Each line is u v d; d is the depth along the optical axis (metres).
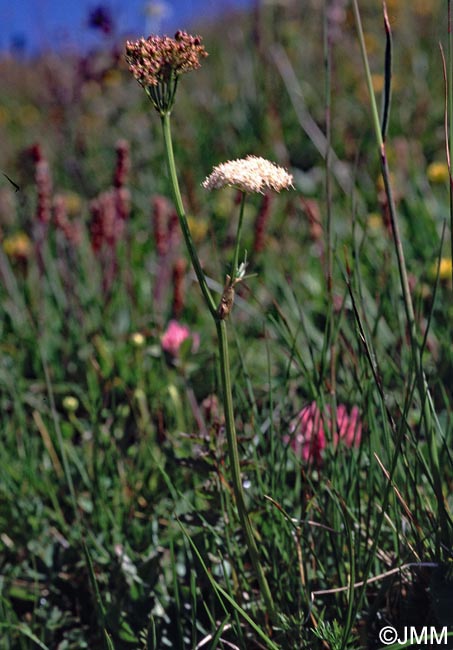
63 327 1.51
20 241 1.76
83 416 1.37
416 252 1.62
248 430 1.13
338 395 1.12
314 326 1.45
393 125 2.36
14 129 3.14
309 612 0.95
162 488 1.15
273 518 1.00
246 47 3.06
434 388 1.18
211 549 1.02
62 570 1.10
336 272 1.56
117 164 1.47
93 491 1.12
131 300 1.54
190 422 1.21
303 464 1.05
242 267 0.90
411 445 1.01
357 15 0.94
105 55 2.40
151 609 1.02
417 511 0.98
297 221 1.89
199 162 2.43
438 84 2.67
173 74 0.89
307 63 2.94
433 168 1.90
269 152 2.41
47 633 1.05
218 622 1.00
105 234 1.52
